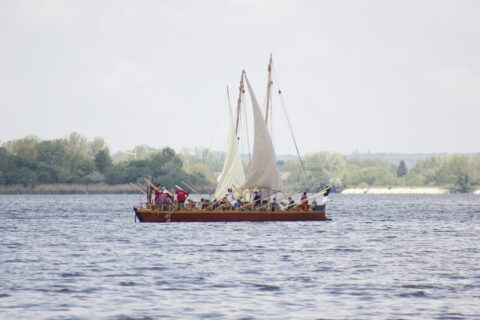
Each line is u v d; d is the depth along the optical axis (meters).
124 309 108.81
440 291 122.69
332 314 106.31
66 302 113.44
